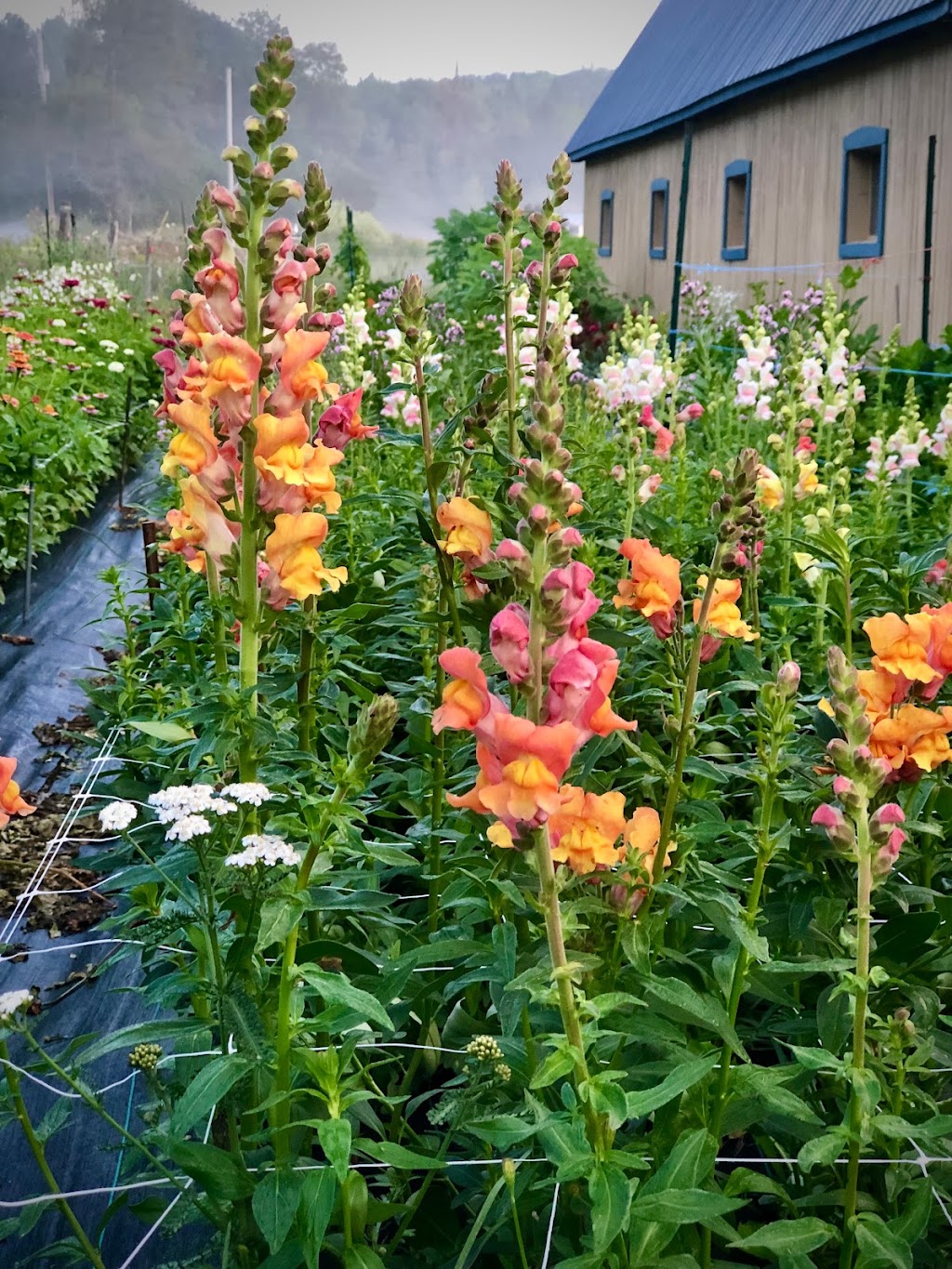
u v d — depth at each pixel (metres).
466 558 1.56
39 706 3.21
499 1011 1.21
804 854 1.53
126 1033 1.16
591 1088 1.00
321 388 1.44
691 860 1.34
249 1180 1.10
